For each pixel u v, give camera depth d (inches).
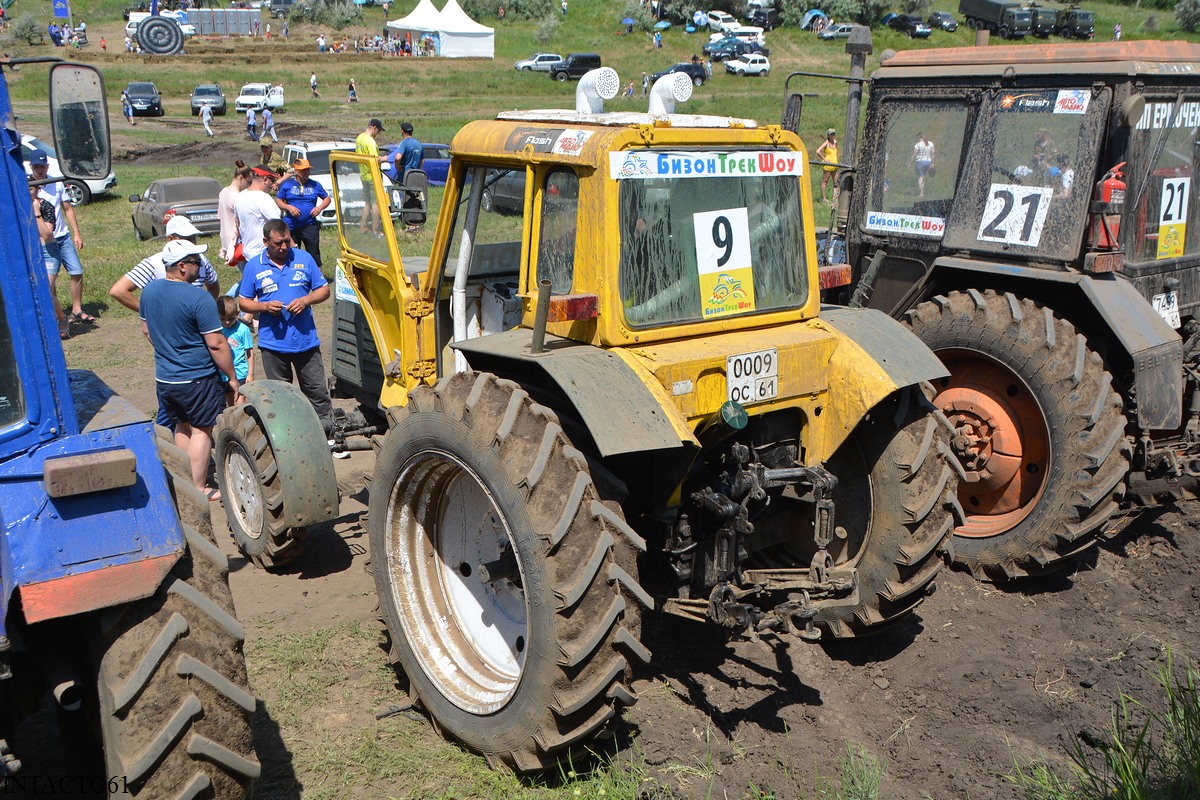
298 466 185.2
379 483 152.6
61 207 399.9
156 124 1529.3
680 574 145.9
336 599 190.4
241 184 361.1
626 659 125.1
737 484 141.9
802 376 151.8
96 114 106.0
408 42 2522.1
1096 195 197.6
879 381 150.3
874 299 247.0
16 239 105.4
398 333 201.5
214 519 232.1
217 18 2812.5
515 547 127.2
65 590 100.5
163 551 105.4
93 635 105.0
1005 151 211.6
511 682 142.9
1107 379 190.2
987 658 171.9
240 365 267.3
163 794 103.0
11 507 101.9
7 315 105.8
